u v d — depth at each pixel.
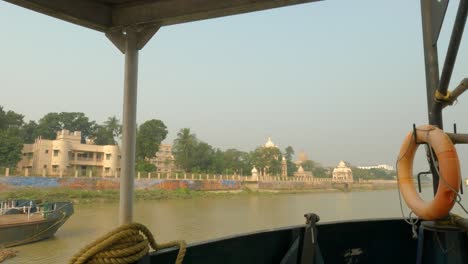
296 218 32.47
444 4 2.38
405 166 2.74
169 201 47.88
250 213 35.88
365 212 36.62
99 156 58.62
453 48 2.11
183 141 70.69
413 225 2.69
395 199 58.72
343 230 3.05
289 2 3.22
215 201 50.12
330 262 2.96
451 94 2.38
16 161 47.38
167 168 72.75
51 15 3.35
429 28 2.69
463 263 2.32
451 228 2.36
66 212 22.19
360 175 123.06
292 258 2.71
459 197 2.25
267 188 71.94
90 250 1.77
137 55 3.76
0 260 15.30
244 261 2.61
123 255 1.81
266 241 2.78
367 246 3.11
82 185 42.28
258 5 3.27
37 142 54.12
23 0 3.02
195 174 61.56
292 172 107.12
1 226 17.33
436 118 2.61
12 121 56.56
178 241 2.17
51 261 15.77
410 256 3.07
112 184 45.06
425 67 2.75
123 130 3.60
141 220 29.47
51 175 44.72
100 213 32.62
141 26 3.69
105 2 3.69
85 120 69.50
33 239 19.14
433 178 2.56
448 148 2.29
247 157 90.75
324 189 88.94
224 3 3.32
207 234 23.77
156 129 61.81
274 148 92.69
